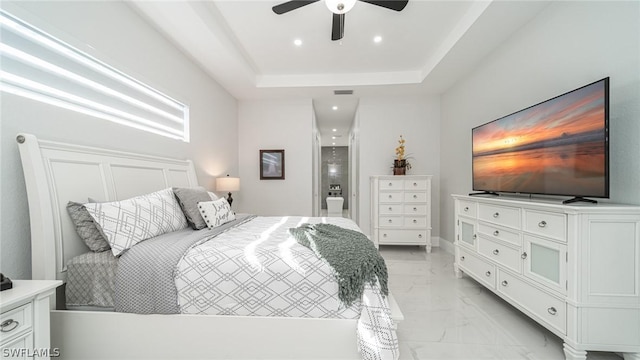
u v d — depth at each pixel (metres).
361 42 2.98
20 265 1.32
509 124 2.24
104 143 1.84
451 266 3.17
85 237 1.43
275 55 3.30
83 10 1.67
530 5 2.08
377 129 4.46
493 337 1.68
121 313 1.32
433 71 3.36
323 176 10.15
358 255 1.41
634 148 1.47
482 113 3.04
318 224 2.21
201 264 1.35
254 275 1.33
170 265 1.34
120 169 1.88
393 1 1.88
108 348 1.33
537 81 2.19
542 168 1.88
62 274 1.39
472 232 2.46
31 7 1.38
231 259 1.37
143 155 2.13
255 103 4.57
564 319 1.44
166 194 1.96
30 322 0.99
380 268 1.39
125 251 1.41
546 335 1.70
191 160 2.95
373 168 4.49
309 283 1.32
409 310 2.04
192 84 3.00
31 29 1.42
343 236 1.76
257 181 4.59
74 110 1.62
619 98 1.55
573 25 1.85
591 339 1.35
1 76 1.29
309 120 4.53
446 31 2.74
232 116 4.32
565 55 1.92
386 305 1.28
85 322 1.33
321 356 1.30
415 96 4.39
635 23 1.47
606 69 1.62
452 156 3.88
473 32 2.47
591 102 1.51
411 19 2.54
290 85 3.92
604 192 1.44
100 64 1.85
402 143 4.30
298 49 3.14
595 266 1.35
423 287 2.51
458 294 2.35
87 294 1.34
